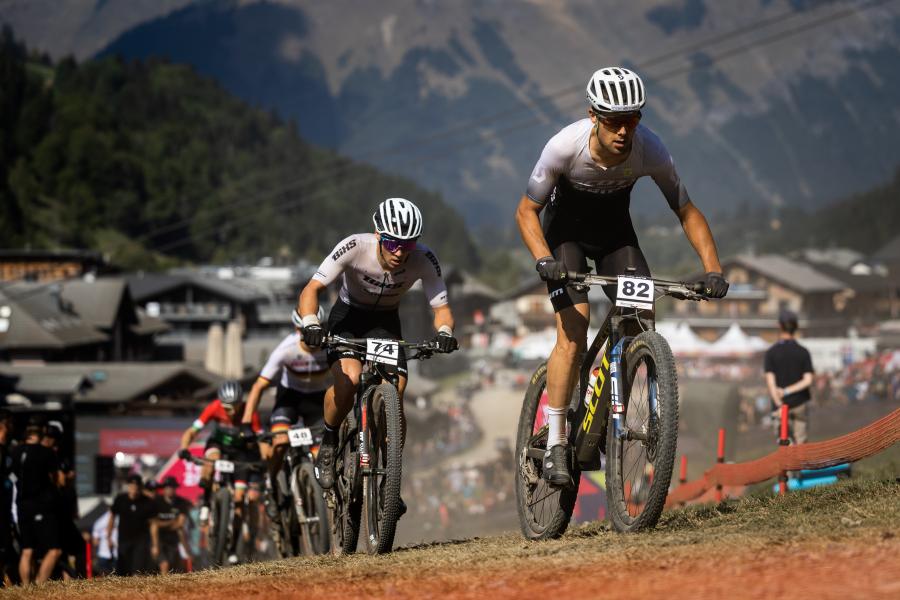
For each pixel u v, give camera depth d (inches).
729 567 397.7
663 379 517.7
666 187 586.9
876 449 727.7
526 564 474.6
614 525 566.6
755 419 4178.2
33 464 1069.1
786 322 1124.5
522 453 655.1
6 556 1103.6
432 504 3715.6
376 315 720.3
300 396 1063.0
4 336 6176.2
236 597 488.1
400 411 671.1
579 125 569.3
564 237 595.5
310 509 973.2
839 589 341.1
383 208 666.8
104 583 609.9
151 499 1460.4
